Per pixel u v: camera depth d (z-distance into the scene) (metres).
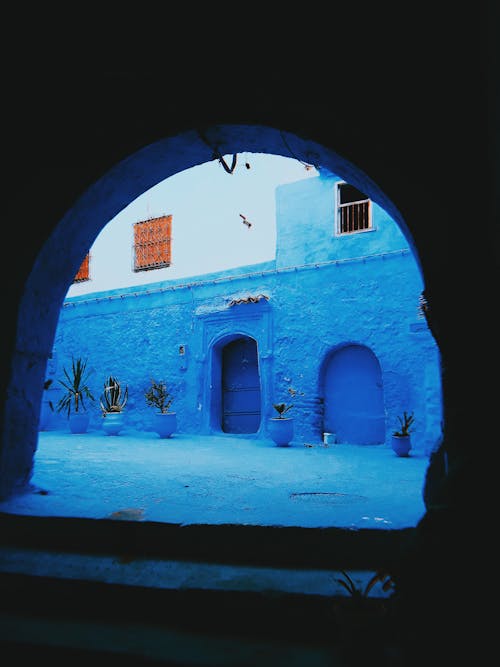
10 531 3.03
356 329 9.05
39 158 3.70
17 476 3.63
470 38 2.79
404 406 8.37
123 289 12.13
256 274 10.24
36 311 3.78
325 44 3.13
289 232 10.11
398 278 8.80
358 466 5.72
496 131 2.29
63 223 3.65
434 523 2.02
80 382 12.35
